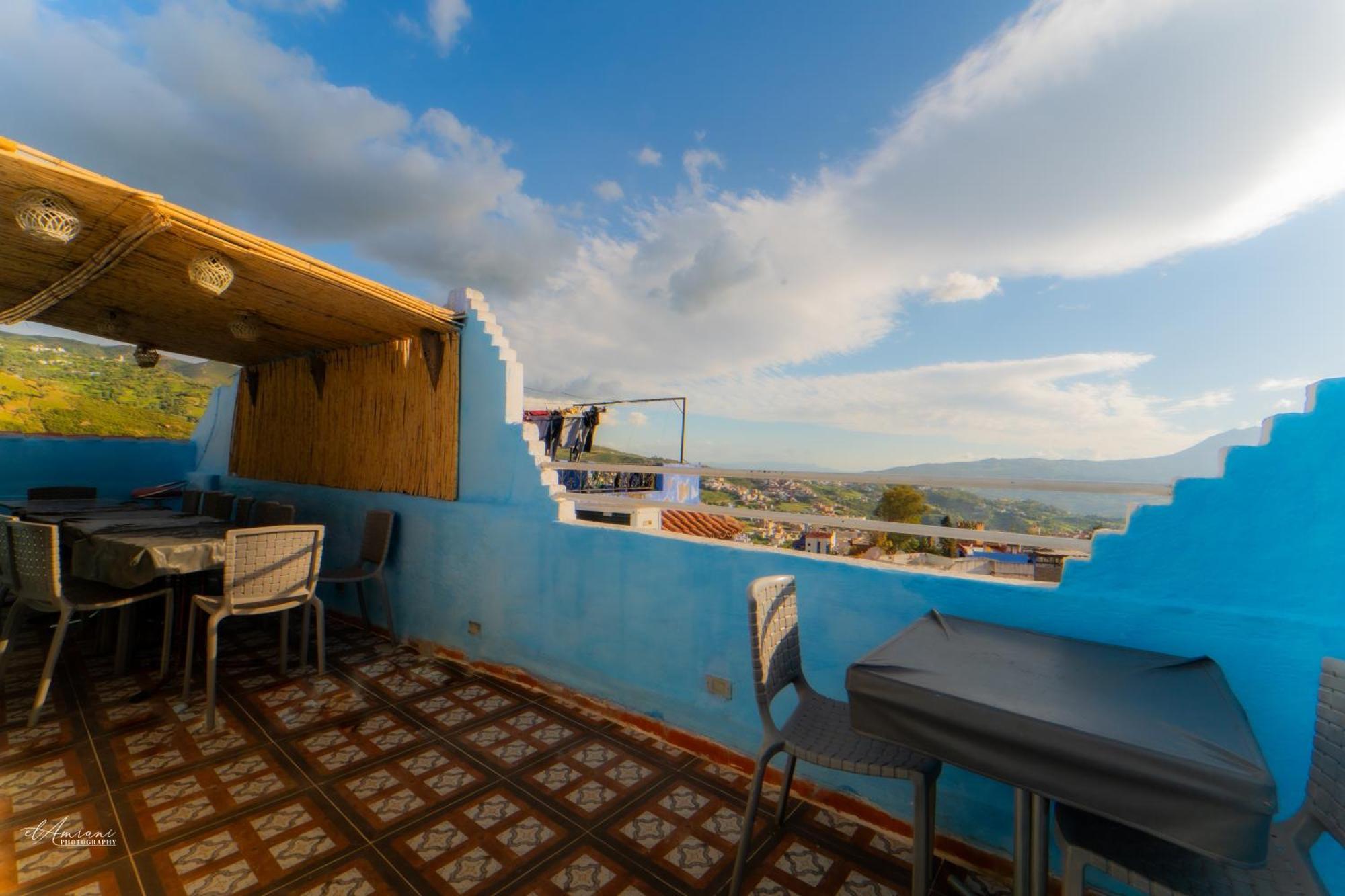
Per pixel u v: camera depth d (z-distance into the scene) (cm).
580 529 353
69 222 248
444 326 440
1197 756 107
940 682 147
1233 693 154
